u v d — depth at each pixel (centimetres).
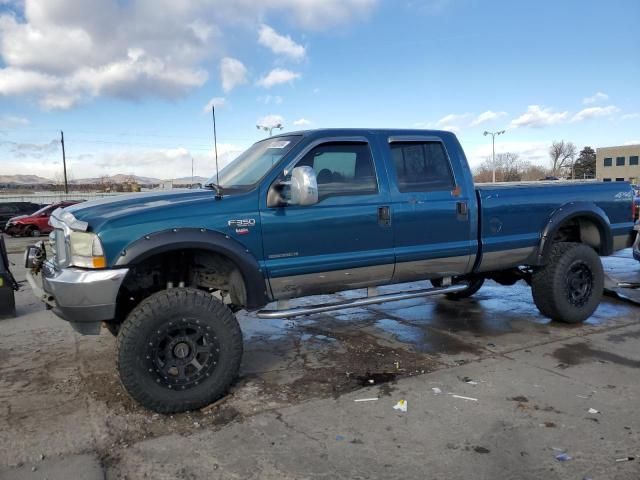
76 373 470
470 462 312
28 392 428
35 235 2653
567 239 650
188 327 383
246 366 483
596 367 466
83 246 375
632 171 8656
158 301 377
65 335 590
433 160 512
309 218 438
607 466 305
